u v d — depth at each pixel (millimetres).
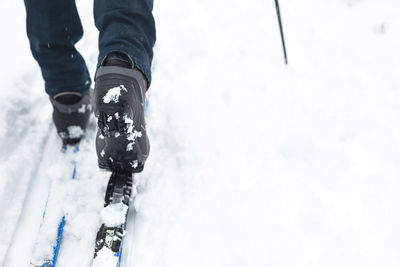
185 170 1793
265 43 2479
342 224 1623
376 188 1735
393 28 2535
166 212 1645
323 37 2508
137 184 1674
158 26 2566
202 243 1559
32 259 1429
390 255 1532
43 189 1706
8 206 1600
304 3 2760
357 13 2678
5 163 1696
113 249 1407
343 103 2100
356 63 2332
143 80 1239
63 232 1542
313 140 1924
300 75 2268
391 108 2064
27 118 1919
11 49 2211
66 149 1807
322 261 1517
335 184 1760
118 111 1109
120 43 1172
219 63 2357
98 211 1597
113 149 1330
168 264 1500
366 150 1881
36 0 1212
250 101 2127
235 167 1809
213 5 2746
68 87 1584
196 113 2047
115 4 1194
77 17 1403
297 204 1675
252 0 2789
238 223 1610
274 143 1917
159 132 1924
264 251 1531
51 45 1374
